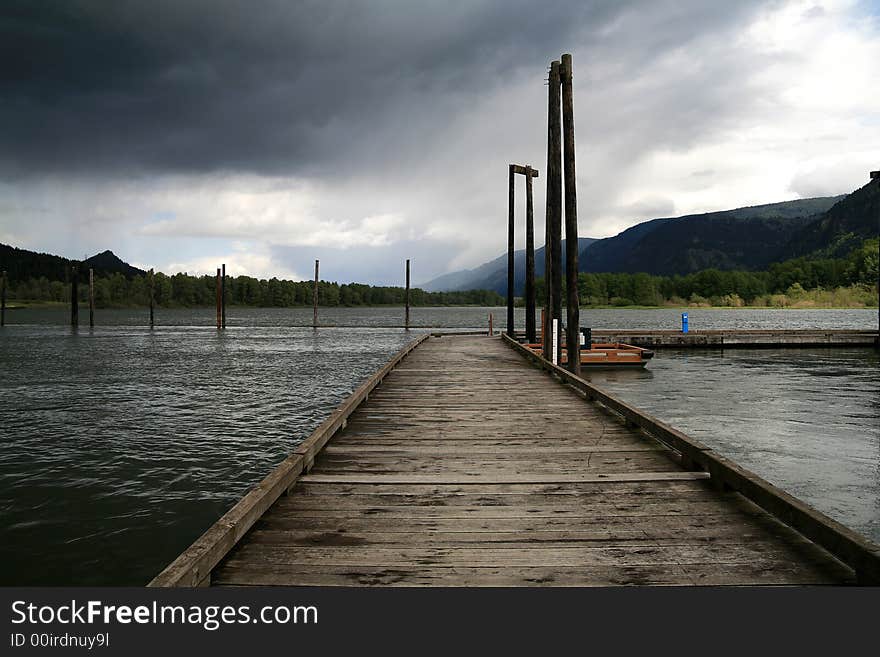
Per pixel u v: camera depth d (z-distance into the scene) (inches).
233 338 1923.0
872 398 636.7
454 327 2667.3
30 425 521.3
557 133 628.1
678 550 159.2
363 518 183.6
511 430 313.6
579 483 220.5
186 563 129.6
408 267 2169.0
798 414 544.7
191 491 339.3
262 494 180.1
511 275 1025.5
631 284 7253.9
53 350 1393.9
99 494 332.5
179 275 6653.5
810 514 153.6
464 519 183.0
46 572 239.0
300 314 5506.9
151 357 1230.9
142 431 497.7
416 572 147.3
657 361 1054.4
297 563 151.2
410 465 245.3
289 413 588.1
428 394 436.8
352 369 1018.1
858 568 133.6
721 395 658.2
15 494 331.3
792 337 1285.7
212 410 602.9
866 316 3986.2
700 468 235.8
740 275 6624.0
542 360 597.6
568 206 561.0
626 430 313.9
